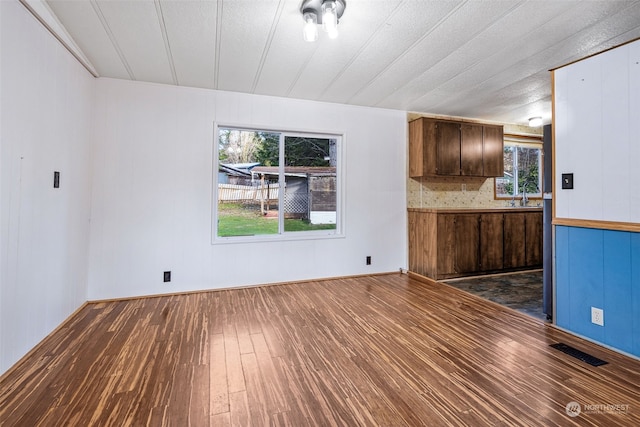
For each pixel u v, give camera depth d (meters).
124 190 3.08
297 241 3.75
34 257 2.01
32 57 1.94
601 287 2.06
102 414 1.41
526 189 5.03
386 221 4.18
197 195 3.32
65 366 1.82
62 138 2.36
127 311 2.74
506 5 1.92
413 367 1.82
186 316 2.63
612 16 2.04
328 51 2.52
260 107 3.55
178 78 3.07
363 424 1.36
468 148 4.18
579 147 2.17
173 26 2.16
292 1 1.88
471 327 2.41
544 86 3.30
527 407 1.46
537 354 1.97
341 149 3.97
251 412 1.43
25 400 1.51
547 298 2.53
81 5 1.93
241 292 3.34
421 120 4.00
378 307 2.87
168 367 1.81
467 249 3.92
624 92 1.92
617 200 1.96
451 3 1.90
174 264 3.25
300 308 2.84
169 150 3.22
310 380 1.69
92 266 2.98
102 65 2.78
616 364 1.84
